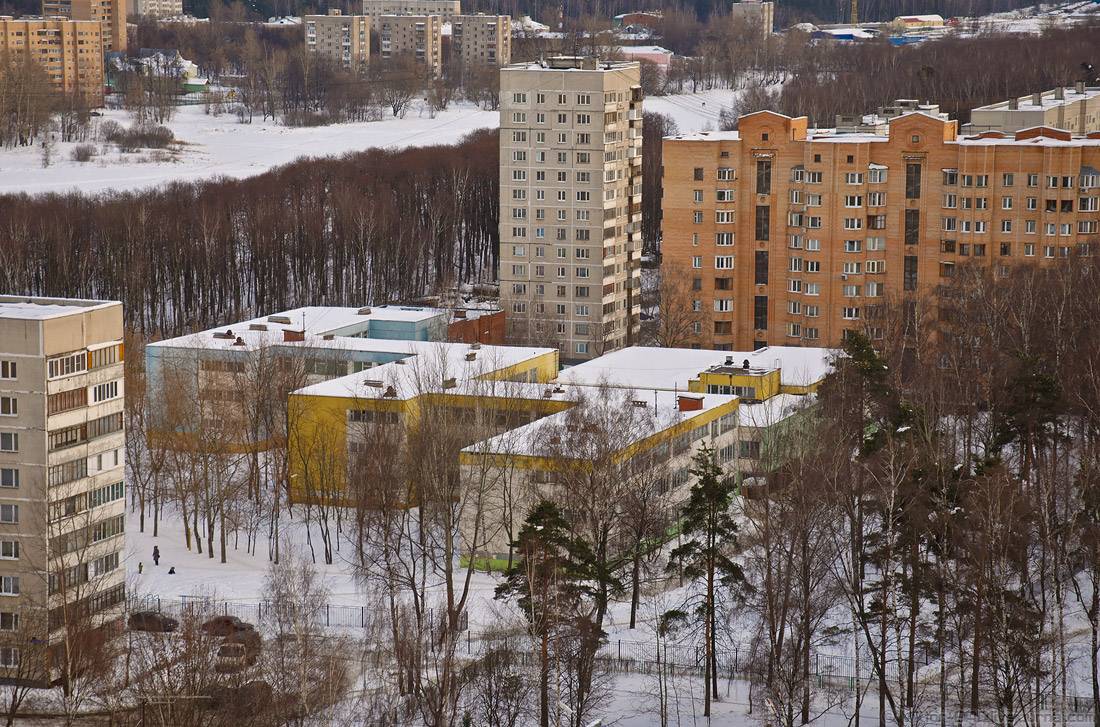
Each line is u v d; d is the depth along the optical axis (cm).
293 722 17162
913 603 17625
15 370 19500
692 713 18375
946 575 17700
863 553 18750
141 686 17000
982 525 17862
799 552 19438
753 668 18700
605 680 19050
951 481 18538
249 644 17862
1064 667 16825
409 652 18225
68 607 19250
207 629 18825
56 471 19725
